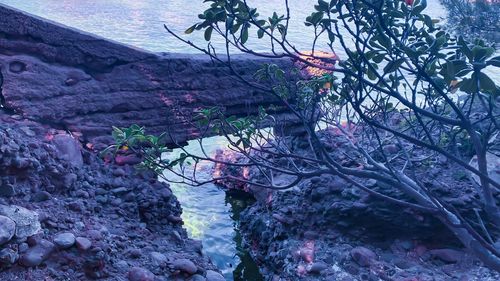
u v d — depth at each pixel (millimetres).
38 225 4625
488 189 3559
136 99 6910
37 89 6293
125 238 5445
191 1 35594
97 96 6668
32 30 6188
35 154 5484
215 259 8227
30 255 4320
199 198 10445
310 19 3596
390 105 5242
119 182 6391
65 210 5305
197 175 11469
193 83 7242
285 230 7645
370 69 3186
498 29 4266
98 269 4660
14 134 5562
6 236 4164
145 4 32500
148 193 6582
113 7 30188
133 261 5137
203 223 9398
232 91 7551
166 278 5105
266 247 8023
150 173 6816
